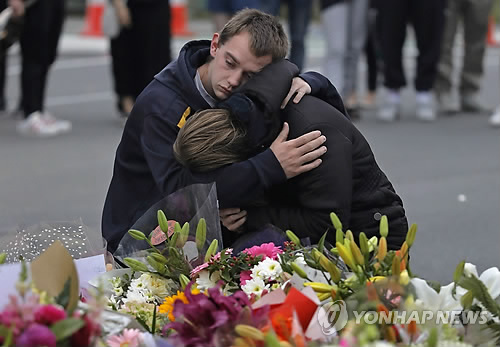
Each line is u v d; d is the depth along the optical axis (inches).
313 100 169.6
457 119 517.7
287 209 167.9
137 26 462.9
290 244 144.0
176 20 1005.8
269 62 169.8
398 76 507.8
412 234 126.9
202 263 146.6
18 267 113.7
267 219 166.2
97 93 631.2
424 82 513.3
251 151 164.7
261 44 167.3
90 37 954.1
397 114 520.7
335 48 501.7
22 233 149.1
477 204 331.6
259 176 160.2
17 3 406.6
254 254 144.3
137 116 179.6
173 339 113.3
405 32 504.4
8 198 340.8
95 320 102.9
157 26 460.8
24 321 100.4
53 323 101.3
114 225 181.0
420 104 517.7
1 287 112.4
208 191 152.7
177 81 177.9
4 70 530.3
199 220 148.2
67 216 317.4
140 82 480.7
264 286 133.2
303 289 116.3
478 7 523.5
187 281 138.3
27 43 459.8
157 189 175.8
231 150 162.1
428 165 396.8
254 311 114.3
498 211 322.0
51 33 462.3
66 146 439.8
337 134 166.1
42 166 396.2
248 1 486.9
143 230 156.1
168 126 175.3
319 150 163.2
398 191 351.6
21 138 458.6
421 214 318.3
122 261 153.3
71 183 366.3
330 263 121.4
